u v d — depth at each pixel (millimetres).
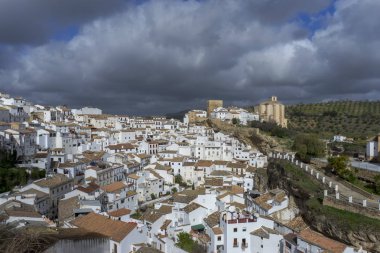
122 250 64625
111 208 108250
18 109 187125
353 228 72938
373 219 73562
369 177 101000
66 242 56031
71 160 141875
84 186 111250
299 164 123562
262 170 154000
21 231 51750
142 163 172500
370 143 128750
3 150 126625
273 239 80562
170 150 191625
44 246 52094
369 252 70125
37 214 83250
